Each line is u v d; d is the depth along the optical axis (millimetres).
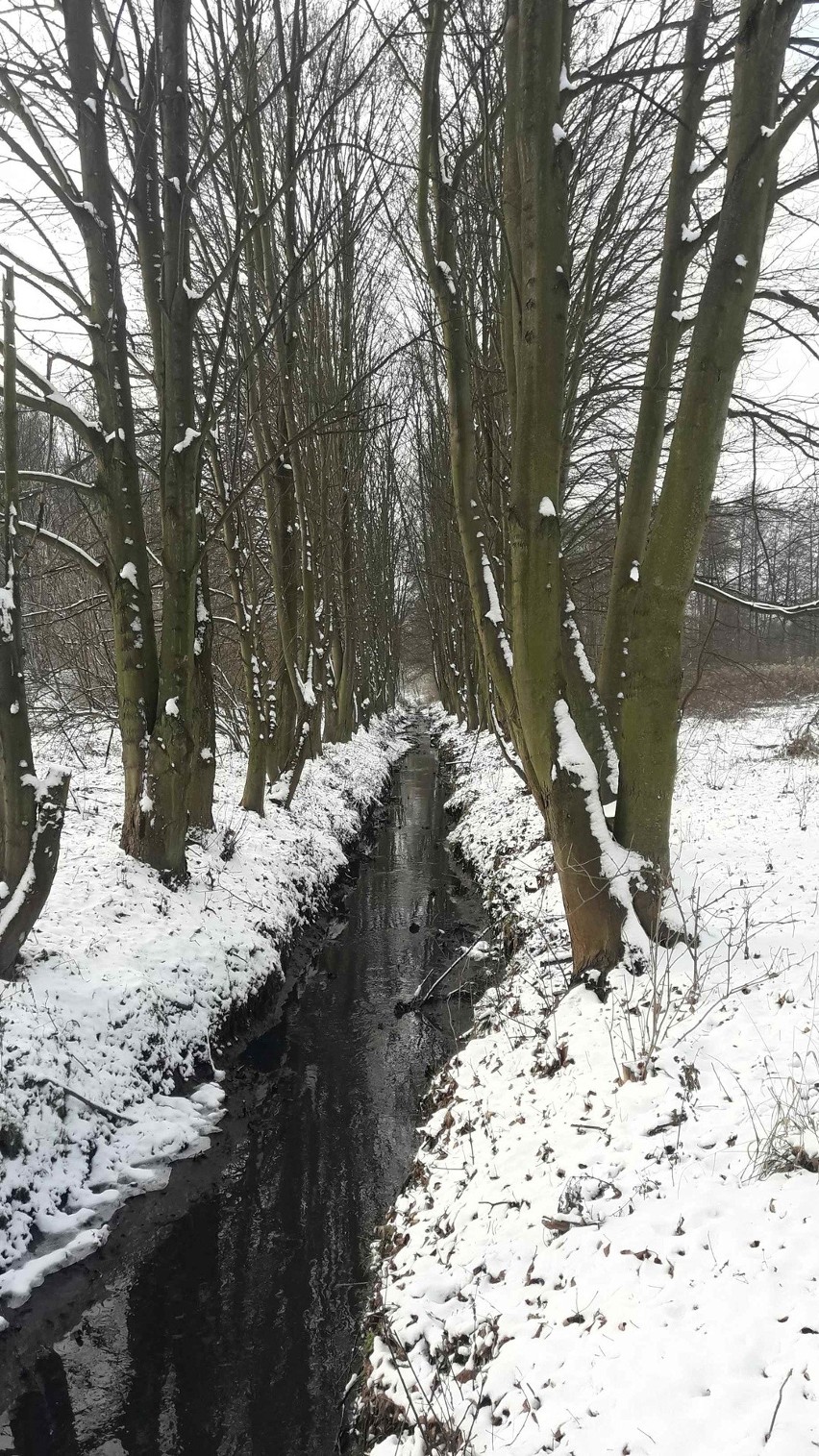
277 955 7691
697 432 4645
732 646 14250
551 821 5211
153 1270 4215
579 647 5293
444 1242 3662
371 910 10383
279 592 11008
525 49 4500
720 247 4508
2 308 4898
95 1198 4547
